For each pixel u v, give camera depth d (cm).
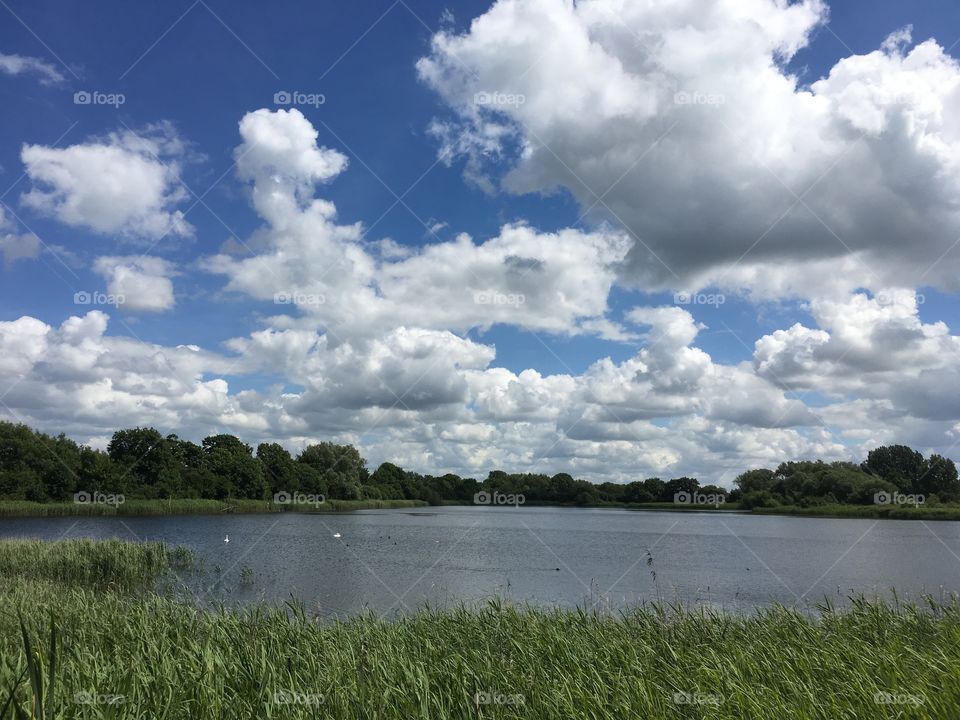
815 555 4378
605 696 858
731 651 1072
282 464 10325
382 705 794
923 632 1261
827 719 759
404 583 2877
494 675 933
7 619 1253
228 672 856
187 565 3344
